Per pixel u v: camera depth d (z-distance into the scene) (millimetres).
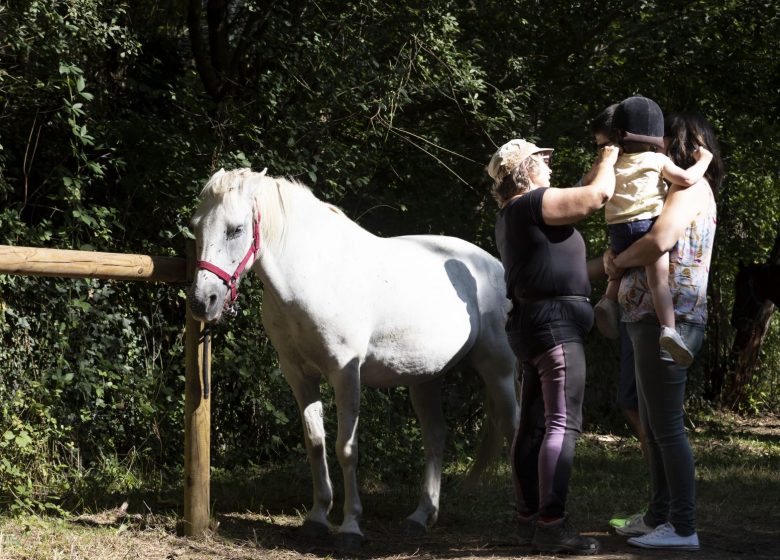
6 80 5676
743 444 8898
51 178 5754
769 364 13648
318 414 4445
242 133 6449
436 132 8117
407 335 4500
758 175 11703
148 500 5074
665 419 4059
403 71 6863
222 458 6332
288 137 6609
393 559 4059
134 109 6656
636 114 4070
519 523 4297
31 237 5449
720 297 12781
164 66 7113
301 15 6898
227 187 3967
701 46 9109
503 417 5027
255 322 6285
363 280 4336
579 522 4949
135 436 6055
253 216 4051
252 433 6562
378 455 6285
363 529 4738
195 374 4262
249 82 7008
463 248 5020
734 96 9562
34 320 5500
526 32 8305
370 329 4383
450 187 7844
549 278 3896
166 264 4164
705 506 5371
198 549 4078
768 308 12531
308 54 6684
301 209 4250
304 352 4285
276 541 4320
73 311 5586
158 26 7168
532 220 3914
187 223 6215
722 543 4355
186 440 4281
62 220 6125
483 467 5090
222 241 3924
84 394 5609
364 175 6965
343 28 6828
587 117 8719
